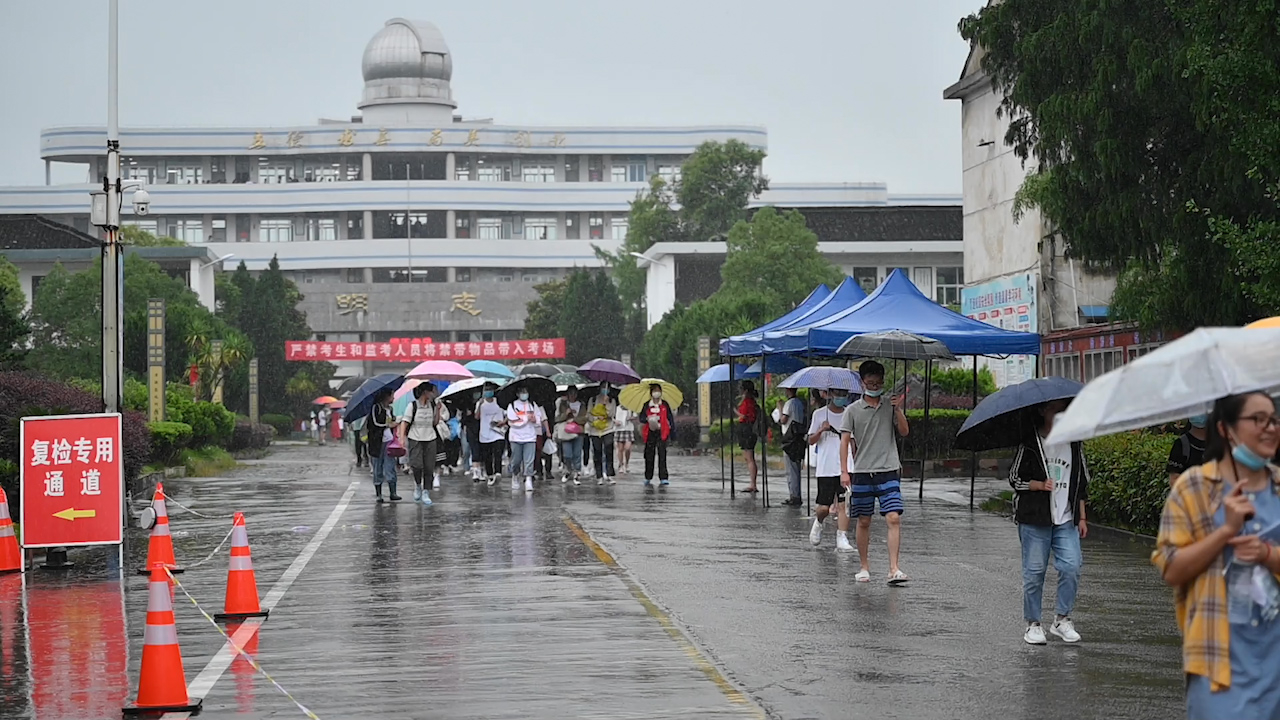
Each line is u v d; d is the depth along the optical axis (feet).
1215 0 54.85
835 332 73.20
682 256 316.81
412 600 43.93
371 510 79.82
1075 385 34.99
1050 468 35.29
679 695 29.50
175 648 29.45
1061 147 70.08
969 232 151.43
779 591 45.06
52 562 54.80
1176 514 19.17
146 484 97.60
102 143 459.73
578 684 30.71
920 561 53.06
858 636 36.73
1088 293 132.46
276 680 31.83
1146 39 64.08
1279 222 57.00
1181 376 19.21
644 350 248.11
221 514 78.95
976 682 30.81
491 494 90.99
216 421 167.32
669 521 69.77
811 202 467.52
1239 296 62.03
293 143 457.27
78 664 34.78
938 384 131.54
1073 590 35.73
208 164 467.93
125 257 251.60
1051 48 67.62
